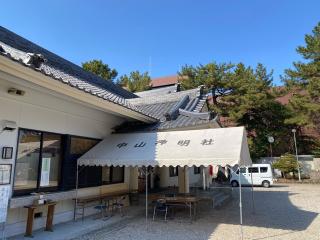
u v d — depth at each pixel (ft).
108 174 42.39
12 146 26.35
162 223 33.86
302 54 97.09
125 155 32.63
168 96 55.98
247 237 27.40
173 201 36.60
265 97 100.89
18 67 20.36
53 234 27.27
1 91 25.04
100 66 129.08
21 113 27.48
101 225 31.71
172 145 32.50
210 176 81.41
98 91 39.37
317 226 32.37
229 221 35.12
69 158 33.58
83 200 34.06
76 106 33.81
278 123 107.65
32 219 26.48
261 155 112.37
